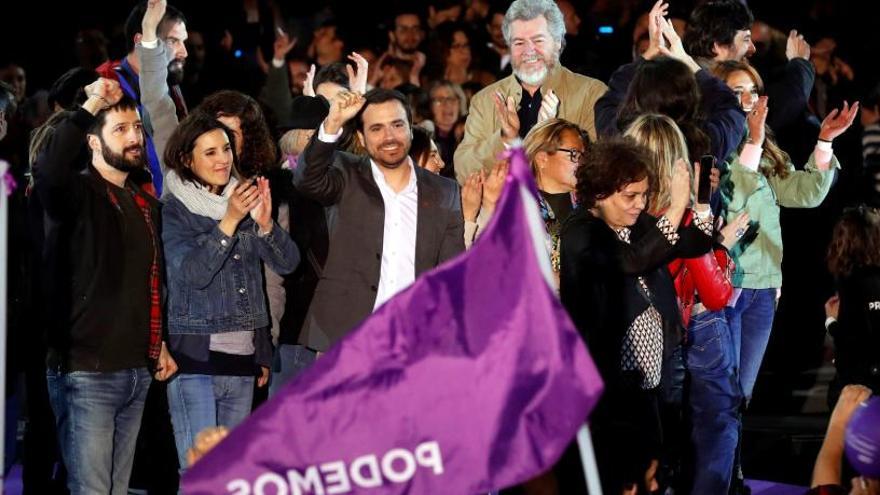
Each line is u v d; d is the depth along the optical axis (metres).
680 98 9.19
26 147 12.74
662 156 8.73
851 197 15.02
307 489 5.41
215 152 8.73
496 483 5.41
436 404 5.42
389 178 8.82
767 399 13.83
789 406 13.68
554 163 9.01
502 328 5.38
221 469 5.38
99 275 8.48
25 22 16.16
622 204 8.20
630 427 8.34
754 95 10.79
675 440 9.28
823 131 11.11
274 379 9.29
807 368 14.55
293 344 8.94
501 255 5.40
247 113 9.21
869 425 5.86
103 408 8.54
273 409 5.40
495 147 10.24
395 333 5.43
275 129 10.77
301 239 8.88
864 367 10.16
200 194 8.77
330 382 5.41
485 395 5.39
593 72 14.89
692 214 8.43
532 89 10.50
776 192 11.23
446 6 16.30
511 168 5.40
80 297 8.47
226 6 15.54
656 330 8.41
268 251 8.59
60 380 8.55
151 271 8.66
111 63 10.69
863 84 16.06
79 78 10.48
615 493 8.37
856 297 10.16
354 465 5.43
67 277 8.47
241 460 5.38
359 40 15.88
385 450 5.43
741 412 10.46
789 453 12.32
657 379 8.48
